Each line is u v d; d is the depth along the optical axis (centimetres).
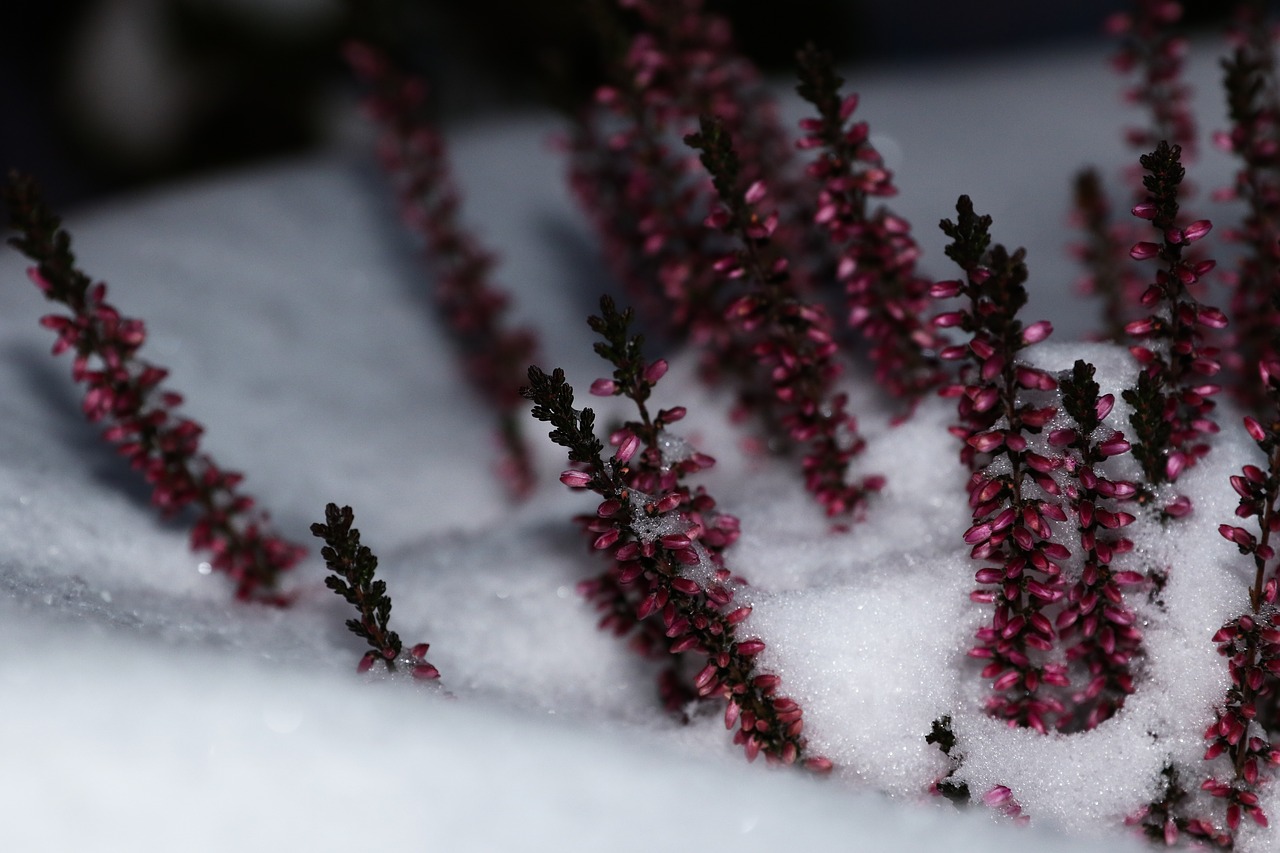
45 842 44
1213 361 48
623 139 54
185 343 67
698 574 48
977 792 48
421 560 54
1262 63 54
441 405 66
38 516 53
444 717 46
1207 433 49
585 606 52
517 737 46
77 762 44
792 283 53
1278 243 51
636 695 51
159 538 54
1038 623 47
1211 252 64
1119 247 54
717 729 49
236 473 52
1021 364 47
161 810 44
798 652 49
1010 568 47
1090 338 52
